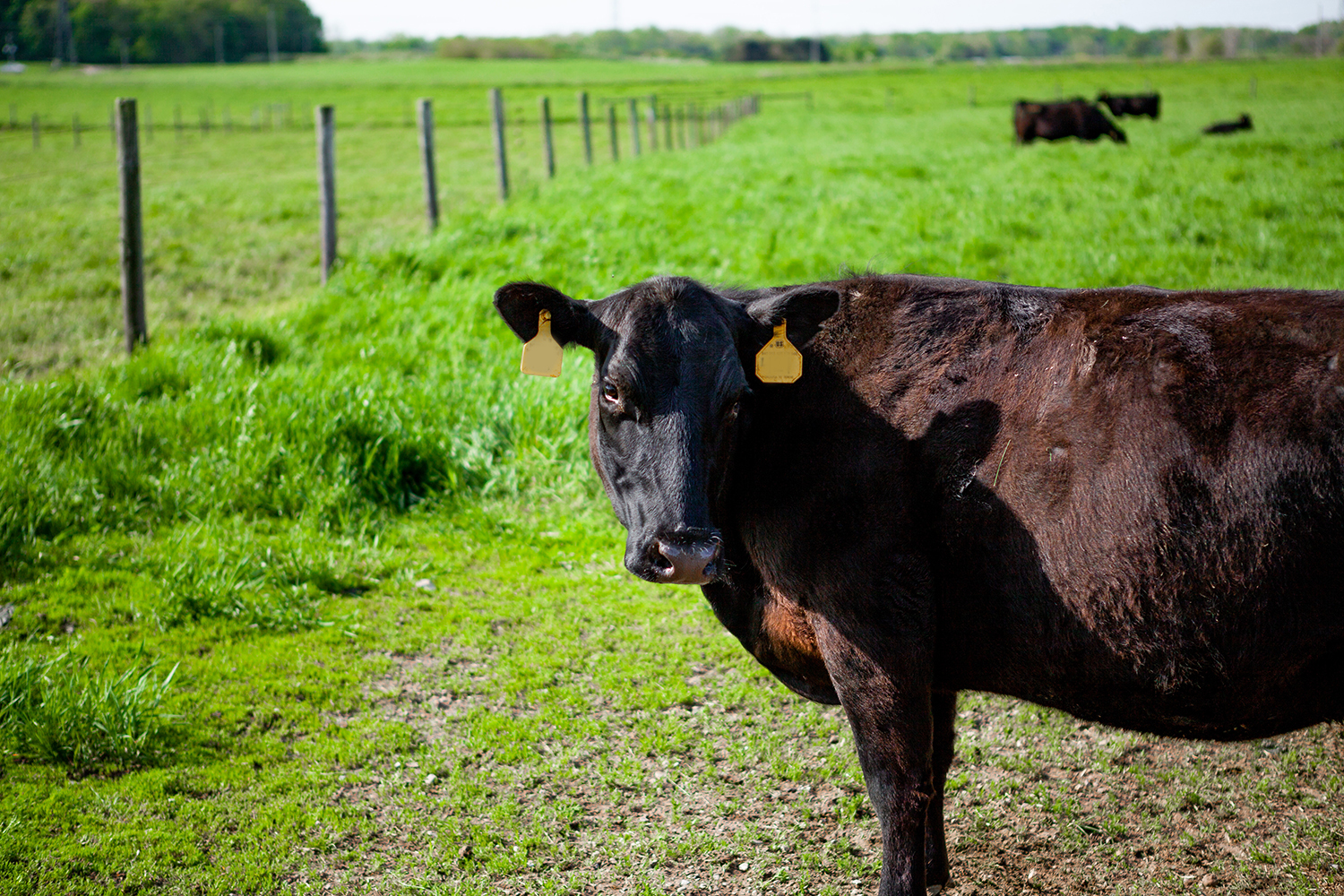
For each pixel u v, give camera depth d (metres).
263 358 7.70
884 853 2.85
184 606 4.88
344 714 4.21
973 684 2.86
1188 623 2.38
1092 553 2.46
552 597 5.20
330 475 6.06
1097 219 11.85
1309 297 2.50
